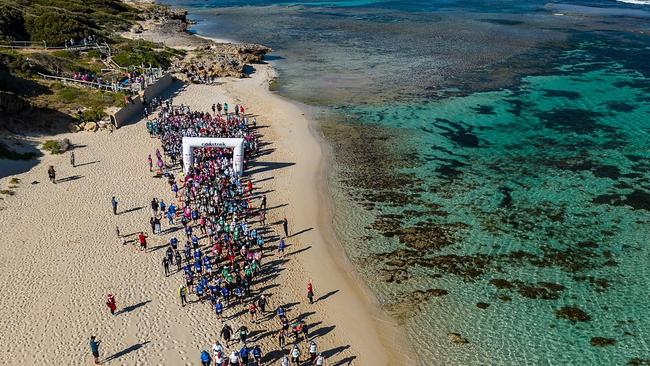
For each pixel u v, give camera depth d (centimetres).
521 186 4584
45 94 5856
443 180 4712
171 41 10075
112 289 3080
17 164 4497
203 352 2522
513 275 3444
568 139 5547
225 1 17312
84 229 3675
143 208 4000
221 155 4916
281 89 7381
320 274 3434
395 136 5703
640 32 10812
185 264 3347
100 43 8269
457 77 7938
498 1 15962
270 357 2708
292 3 16550
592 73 7925
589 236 3853
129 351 2630
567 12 13588
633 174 4747
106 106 5747
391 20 13050
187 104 6406
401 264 3559
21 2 9200
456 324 3039
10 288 3023
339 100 6900
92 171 4538
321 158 5134
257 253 3519
